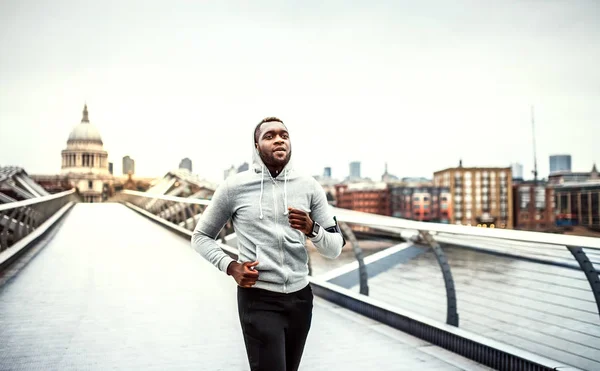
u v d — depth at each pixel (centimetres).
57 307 548
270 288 216
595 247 288
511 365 346
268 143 220
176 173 5991
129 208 3909
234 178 228
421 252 841
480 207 18362
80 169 14138
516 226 18362
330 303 585
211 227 231
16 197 3575
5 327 466
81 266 849
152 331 457
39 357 382
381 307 495
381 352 399
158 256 988
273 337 212
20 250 962
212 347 410
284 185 223
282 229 220
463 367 364
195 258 960
